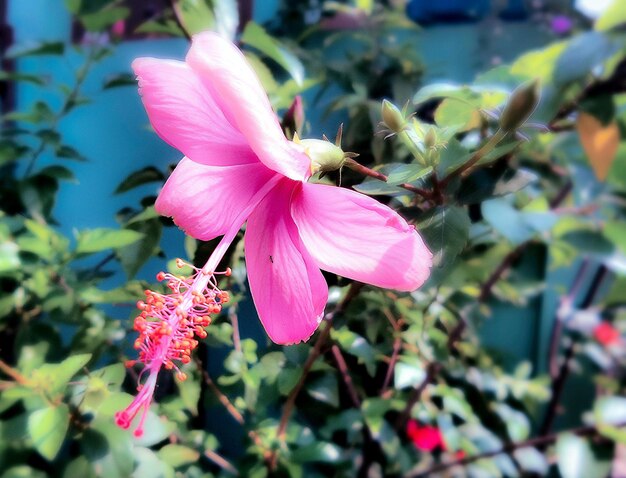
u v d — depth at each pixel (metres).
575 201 0.26
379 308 0.24
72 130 0.38
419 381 0.25
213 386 0.24
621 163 0.17
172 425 0.19
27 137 0.38
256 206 0.16
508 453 0.27
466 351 0.30
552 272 0.34
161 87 0.14
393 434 0.24
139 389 0.14
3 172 0.36
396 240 0.14
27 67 0.38
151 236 0.23
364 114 0.29
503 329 0.35
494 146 0.15
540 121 0.17
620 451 0.28
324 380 0.23
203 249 0.21
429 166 0.16
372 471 0.27
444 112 0.19
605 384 0.31
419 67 0.34
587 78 0.17
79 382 0.18
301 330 0.15
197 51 0.12
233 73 0.12
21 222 0.25
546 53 0.17
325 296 0.15
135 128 0.37
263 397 0.23
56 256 0.23
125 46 0.37
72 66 0.38
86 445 0.17
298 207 0.15
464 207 0.17
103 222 0.38
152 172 0.29
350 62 0.35
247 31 0.22
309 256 0.15
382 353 0.25
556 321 0.33
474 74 0.35
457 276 0.23
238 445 0.31
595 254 0.19
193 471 0.22
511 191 0.17
